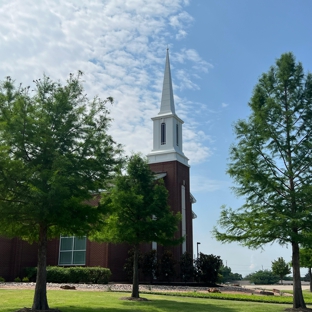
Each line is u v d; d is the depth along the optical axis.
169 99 39.88
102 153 14.08
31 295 17.81
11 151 12.85
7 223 12.95
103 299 17.38
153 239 19.64
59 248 33.97
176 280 34.28
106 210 14.16
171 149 37.88
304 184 16.05
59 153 13.09
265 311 14.98
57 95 13.69
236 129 17.20
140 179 20.16
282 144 16.55
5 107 13.05
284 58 17.48
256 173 16.14
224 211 16.97
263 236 15.88
